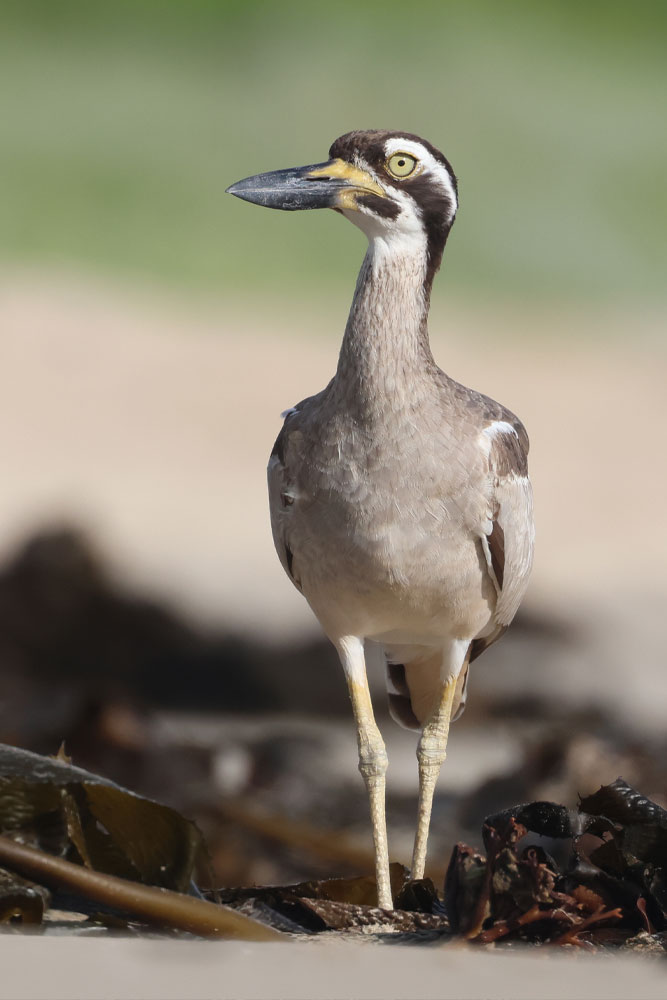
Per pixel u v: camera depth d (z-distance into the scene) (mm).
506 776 9289
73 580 13078
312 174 7016
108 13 52812
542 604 15055
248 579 15852
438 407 6844
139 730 9797
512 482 7117
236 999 4527
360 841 8562
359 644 7285
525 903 5387
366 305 6844
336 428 6773
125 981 4598
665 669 13453
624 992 4754
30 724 10148
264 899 6191
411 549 6820
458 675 7402
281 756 10219
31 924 5270
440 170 7035
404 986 4742
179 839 5730
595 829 5797
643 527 19359
